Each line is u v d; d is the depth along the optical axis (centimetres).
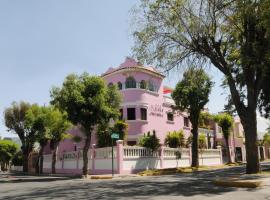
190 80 2198
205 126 4988
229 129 4575
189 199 1036
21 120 4662
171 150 3344
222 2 1811
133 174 2686
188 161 3597
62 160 3809
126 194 1213
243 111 1945
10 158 6681
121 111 3678
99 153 3048
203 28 1869
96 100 2716
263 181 1373
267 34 1747
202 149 3975
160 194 1185
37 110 4038
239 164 4359
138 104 3675
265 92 2562
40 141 4031
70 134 4084
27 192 1450
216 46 1953
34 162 5044
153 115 3862
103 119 2794
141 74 3766
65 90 2739
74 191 1385
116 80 3825
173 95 3481
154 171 2784
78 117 2727
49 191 1438
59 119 3691
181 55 2008
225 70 1972
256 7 1686
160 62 2000
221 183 1430
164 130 4019
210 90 3397
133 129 3622
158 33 1952
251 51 1847
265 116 2841
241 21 1844
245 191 1198
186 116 4541
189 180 1817
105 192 1303
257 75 1930
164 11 1895
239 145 5775
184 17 1883
